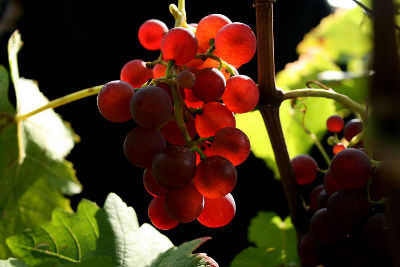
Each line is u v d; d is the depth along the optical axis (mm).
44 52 1352
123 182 1236
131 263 522
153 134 466
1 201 647
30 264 529
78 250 531
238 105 477
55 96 1328
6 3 1377
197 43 478
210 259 508
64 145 677
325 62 745
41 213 653
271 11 510
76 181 676
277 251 589
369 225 469
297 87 711
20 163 653
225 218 478
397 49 268
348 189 482
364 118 483
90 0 1341
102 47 1350
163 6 1350
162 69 502
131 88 476
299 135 666
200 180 460
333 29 835
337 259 496
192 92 480
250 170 946
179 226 1034
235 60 483
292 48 1310
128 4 1337
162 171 452
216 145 469
